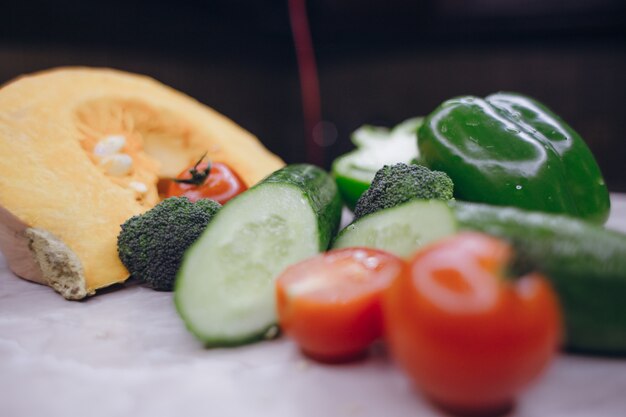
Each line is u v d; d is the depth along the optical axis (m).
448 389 0.19
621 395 0.21
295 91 0.83
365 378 0.22
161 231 0.30
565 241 0.22
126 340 0.25
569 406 0.21
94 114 0.36
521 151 0.30
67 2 0.55
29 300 0.29
